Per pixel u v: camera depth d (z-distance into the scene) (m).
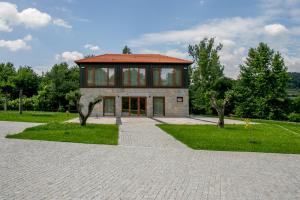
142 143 14.88
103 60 38.22
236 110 47.50
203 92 51.31
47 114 36.34
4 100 44.75
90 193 6.66
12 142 13.95
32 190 6.78
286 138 18.41
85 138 15.72
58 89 51.66
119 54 43.34
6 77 58.81
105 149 12.79
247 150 13.53
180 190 7.06
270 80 45.91
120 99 38.31
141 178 8.06
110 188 7.08
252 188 7.38
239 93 47.28
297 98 46.81
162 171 8.95
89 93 38.03
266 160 11.25
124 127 22.78
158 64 38.72
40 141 14.53
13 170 8.62
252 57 47.22
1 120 25.97
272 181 8.09
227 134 19.03
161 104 38.91
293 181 8.13
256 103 46.03
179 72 39.06
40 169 8.83
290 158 11.85
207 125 25.19
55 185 7.22
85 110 37.88
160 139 16.38
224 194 6.84
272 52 46.12
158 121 30.11
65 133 17.11
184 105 38.97
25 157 10.52
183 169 9.29
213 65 53.12
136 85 38.56
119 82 38.31
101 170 8.88
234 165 10.13
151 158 11.00
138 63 38.41
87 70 38.09
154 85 38.72
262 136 18.77
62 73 55.12
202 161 10.69
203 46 57.78
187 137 17.05
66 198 6.28
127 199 6.32
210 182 7.84
